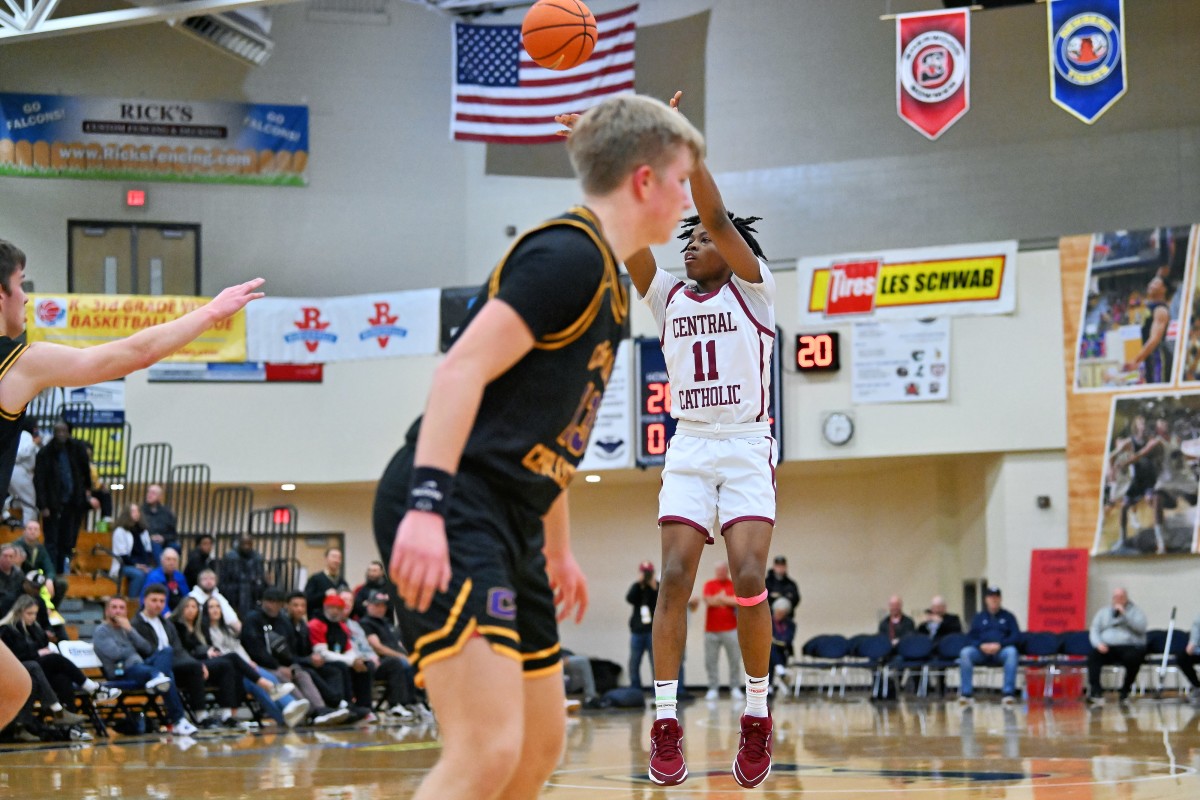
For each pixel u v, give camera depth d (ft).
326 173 72.54
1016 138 64.80
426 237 72.95
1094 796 17.08
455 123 67.00
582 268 8.09
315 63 73.05
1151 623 58.44
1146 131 63.05
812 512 72.43
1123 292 59.57
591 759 26.99
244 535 57.82
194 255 70.74
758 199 68.44
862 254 63.31
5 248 11.57
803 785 19.54
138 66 71.00
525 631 8.61
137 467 66.64
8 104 69.31
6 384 11.32
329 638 48.93
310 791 20.38
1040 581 59.47
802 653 63.31
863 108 67.41
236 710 49.85
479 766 7.57
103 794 20.53
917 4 67.05
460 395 7.62
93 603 51.19
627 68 66.90
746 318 15.53
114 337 66.59
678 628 15.31
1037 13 64.85
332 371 68.95
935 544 67.87
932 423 61.72
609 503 75.15
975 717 42.04
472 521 8.03
